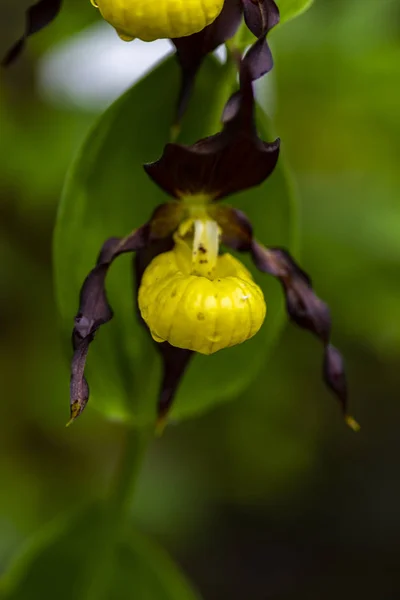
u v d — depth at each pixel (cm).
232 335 45
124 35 43
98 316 45
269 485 73
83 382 44
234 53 44
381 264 57
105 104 60
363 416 96
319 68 59
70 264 47
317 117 63
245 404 69
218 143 44
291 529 94
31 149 59
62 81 60
